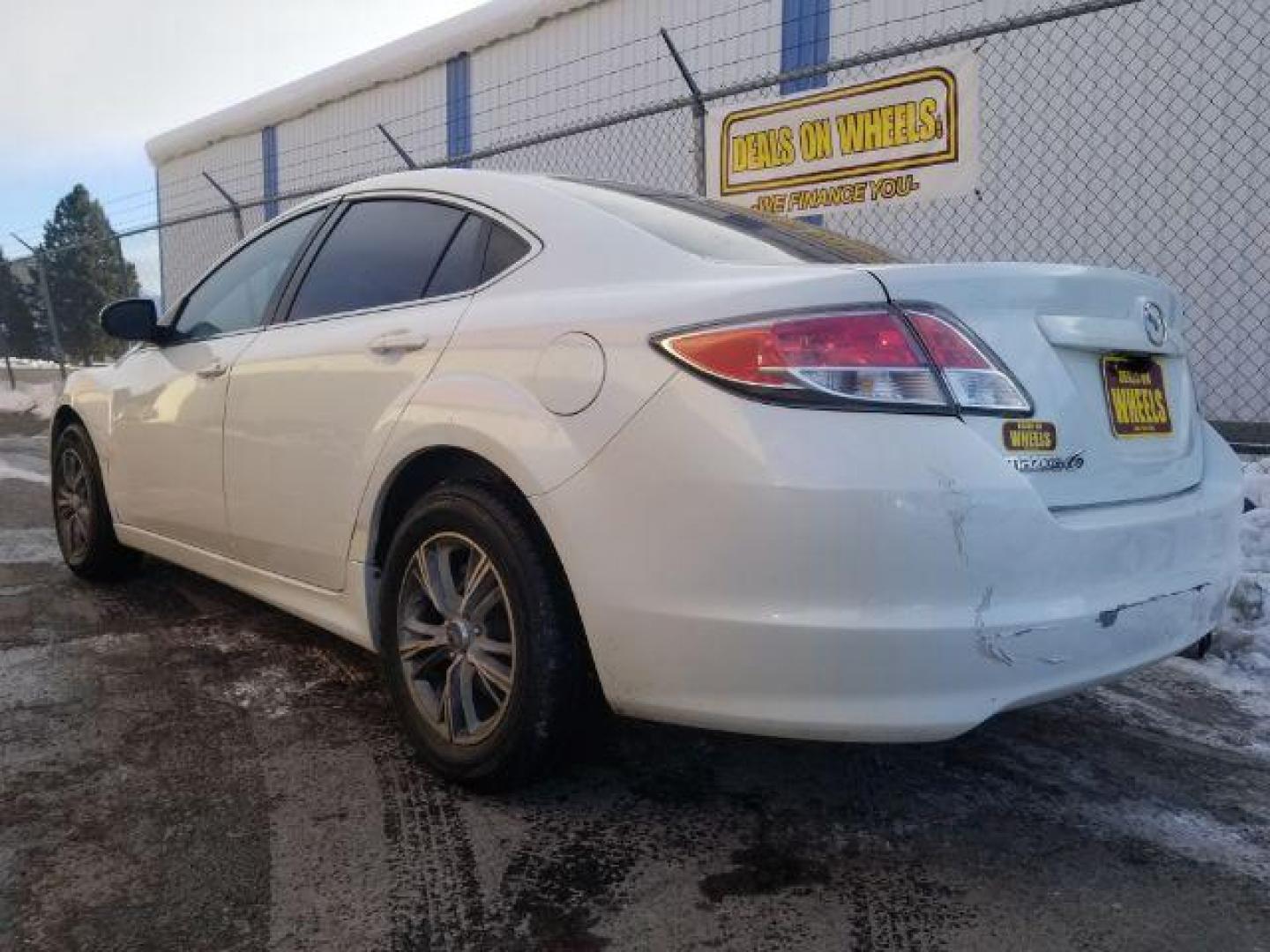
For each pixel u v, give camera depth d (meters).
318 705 3.01
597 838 2.26
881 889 2.08
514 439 2.25
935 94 5.45
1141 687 3.29
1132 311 2.40
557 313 2.35
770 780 2.56
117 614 3.92
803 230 2.92
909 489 1.87
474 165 12.14
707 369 2.00
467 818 2.34
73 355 15.03
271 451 3.08
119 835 2.24
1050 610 1.97
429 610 2.60
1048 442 2.08
